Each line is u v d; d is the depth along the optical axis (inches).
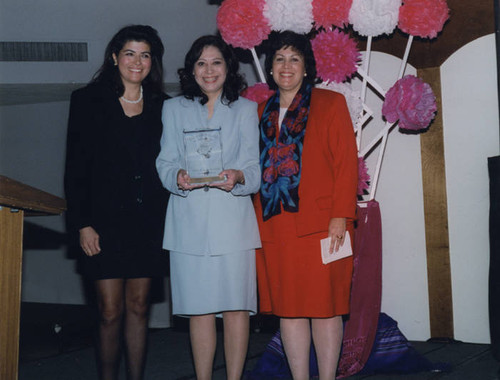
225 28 134.7
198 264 106.0
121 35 109.5
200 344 109.1
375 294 133.2
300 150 107.3
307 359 111.8
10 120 244.1
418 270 158.6
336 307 108.0
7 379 83.0
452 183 154.9
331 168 108.6
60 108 238.5
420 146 157.8
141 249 109.3
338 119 107.7
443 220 155.8
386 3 131.3
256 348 163.5
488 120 151.1
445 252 155.6
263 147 110.9
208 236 104.9
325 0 129.7
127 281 111.3
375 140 141.2
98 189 107.0
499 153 150.3
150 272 110.4
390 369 133.0
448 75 154.5
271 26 133.8
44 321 217.9
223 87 108.5
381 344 135.6
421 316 158.4
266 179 109.4
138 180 109.0
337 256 105.7
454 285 155.3
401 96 133.5
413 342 157.2
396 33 157.5
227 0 135.6
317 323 111.0
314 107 109.7
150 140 110.4
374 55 160.7
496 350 138.6
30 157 242.5
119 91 109.7
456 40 153.0
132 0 206.1
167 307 204.1
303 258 106.7
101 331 107.7
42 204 87.2
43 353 172.7
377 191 162.2
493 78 150.2
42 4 209.6
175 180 104.0
